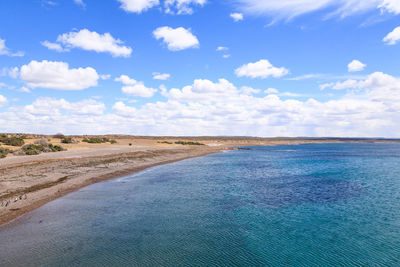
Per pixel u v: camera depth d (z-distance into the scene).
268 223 15.43
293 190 24.83
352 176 34.28
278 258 11.13
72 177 27.78
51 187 22.94
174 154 66.12
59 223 14.70
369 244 12.58
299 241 12.91
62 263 10.28
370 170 40.75
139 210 17.50
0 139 54.69
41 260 10.48
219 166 44.31
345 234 13.81
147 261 10.64
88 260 10.56
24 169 29.34
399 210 18.31
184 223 15.20
